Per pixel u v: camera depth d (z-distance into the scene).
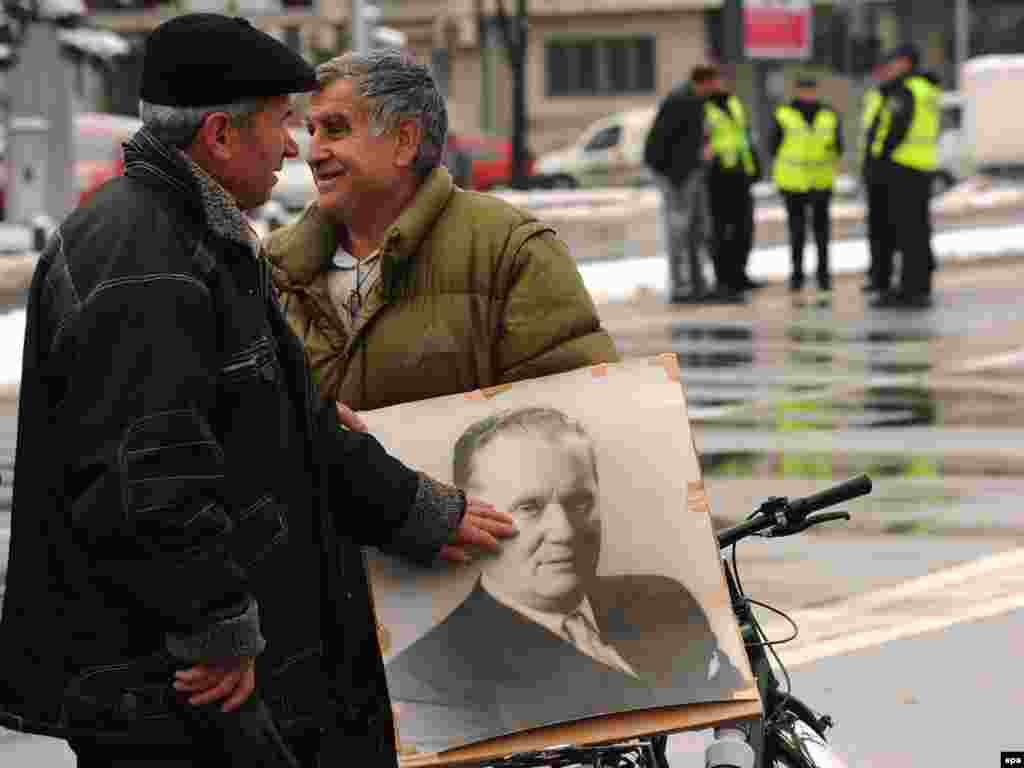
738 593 9.07
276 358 7.31
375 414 8.05
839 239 58.31
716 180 41.50
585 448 7.91
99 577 6.91
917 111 38.94
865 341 33.50
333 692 7.57
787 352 32.16
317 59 83.00
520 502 7.87
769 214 68.31
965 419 24.81
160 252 6.91
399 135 8.61
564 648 7.70
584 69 117.12
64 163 58.28
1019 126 89.19
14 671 7.06
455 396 8.08
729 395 27.27
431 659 7.70
